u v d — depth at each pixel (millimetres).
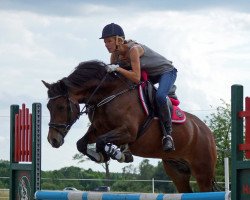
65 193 6457
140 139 6520
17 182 7723
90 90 6426
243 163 5215
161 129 6605
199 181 7242
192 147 7078
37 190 7281
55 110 6301
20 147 7688
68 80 6359
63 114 6301
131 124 6316
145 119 6508
